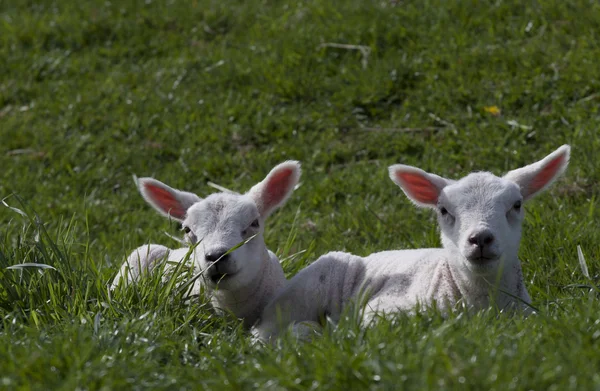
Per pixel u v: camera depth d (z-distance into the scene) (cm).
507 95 1241
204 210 768
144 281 727
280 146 1277
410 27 1441
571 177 1024
